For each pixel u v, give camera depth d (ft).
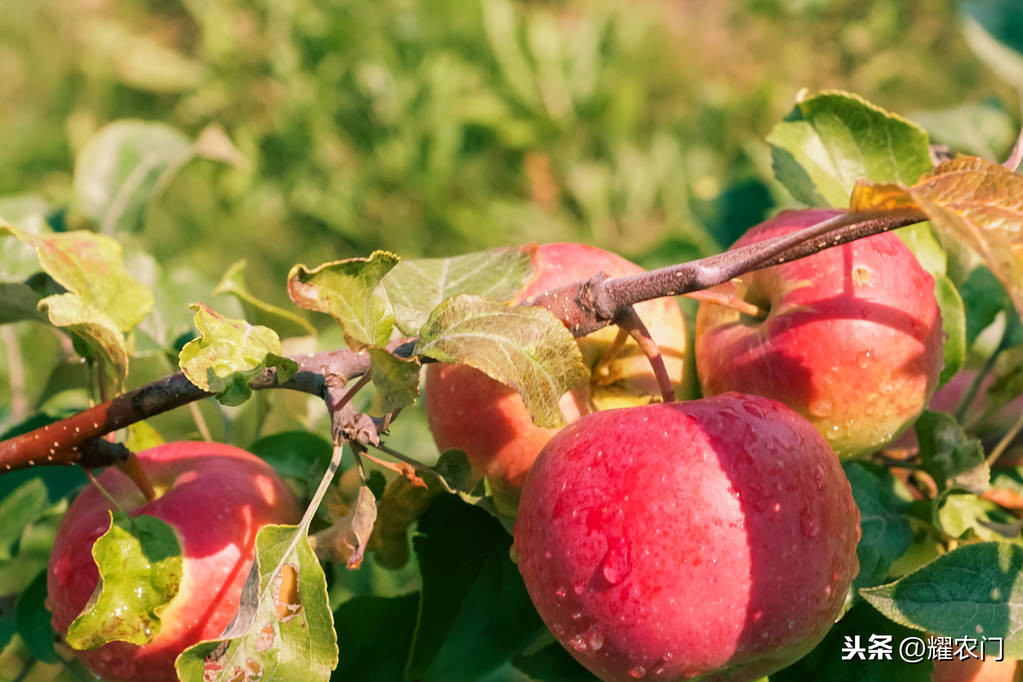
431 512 2.51
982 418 2.68
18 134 8.64
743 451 2.27
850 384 2.36
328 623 2.22
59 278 2.47
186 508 2.38
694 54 9.44
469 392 2.43
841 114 2.53
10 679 3.15
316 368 2.27
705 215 3.22
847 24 9.02
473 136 8.75
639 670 2.29
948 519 2.44
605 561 2.26
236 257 7.98
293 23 9.11
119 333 2.37
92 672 2.41
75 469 2.74
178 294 2.78
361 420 2.24
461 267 2.47
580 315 2.30
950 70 8.75
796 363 2.37
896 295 2.38
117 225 2.99
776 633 2.27
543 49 8.96
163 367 2.71
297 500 2.48
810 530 2.27
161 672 2.37
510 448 2.42
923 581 2.32
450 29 9.12
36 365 3.08
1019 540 2.45
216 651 2.21
